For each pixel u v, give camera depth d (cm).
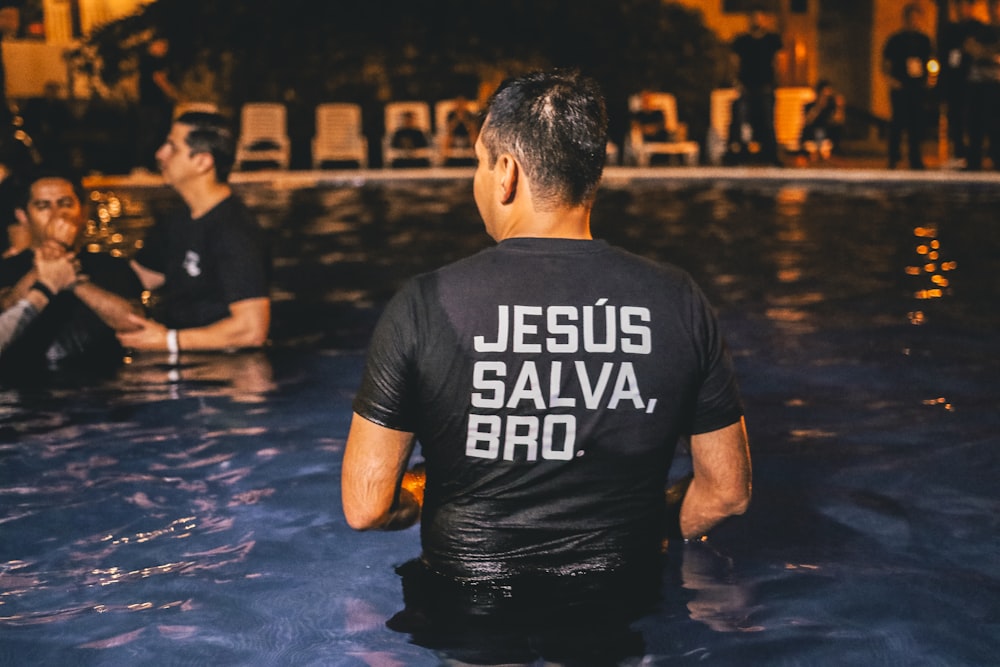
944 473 320
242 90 1741
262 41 1731
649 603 221
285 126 1711
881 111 1831
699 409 207
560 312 196
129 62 1703
